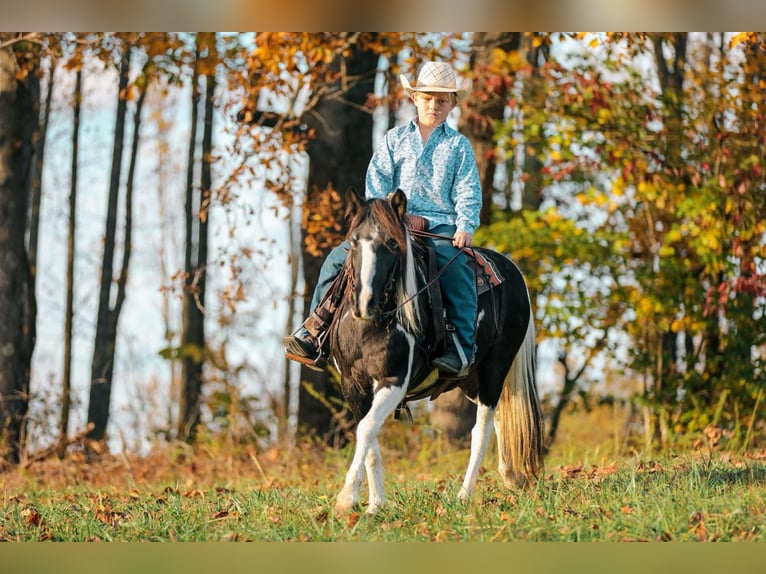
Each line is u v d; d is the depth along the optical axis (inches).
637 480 293.4
